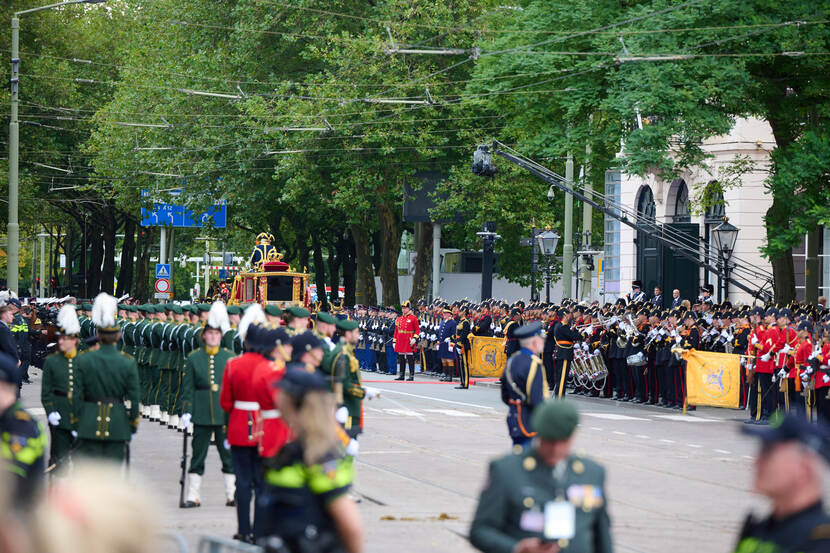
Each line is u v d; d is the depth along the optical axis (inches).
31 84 4475.9
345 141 3737.7
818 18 2161.7
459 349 2760.8
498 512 449.1
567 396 2514.8
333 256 5895.7
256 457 877.8
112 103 4507.9
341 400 1024.9
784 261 2452.0
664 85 2143.2
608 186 4126.5
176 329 1776.6
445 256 5575.8
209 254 7869.1
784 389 1900.8
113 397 960.9
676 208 3585.1
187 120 4124.0
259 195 4065.0
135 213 5064.0
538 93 2415.1
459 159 3828.7
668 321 2222.0
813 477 362.6
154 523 229.6
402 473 1296.8
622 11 2365.9
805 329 1868.8
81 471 236.5
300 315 1051.3
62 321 1071.6
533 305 2706.7
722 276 2650.1
